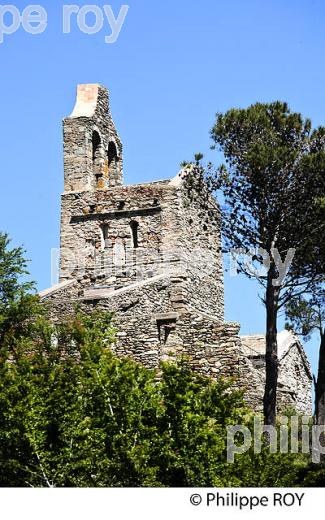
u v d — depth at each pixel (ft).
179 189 255.29
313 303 208.33
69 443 169.48
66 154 269.85
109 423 169.48
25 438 169.17
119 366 175.22
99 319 211.82
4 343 212.02
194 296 249.96
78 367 178.70
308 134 205.77
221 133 204.33
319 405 201.36
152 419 171.32
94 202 261.65
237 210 203.41
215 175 205.16
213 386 174.91
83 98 275.59
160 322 233.96
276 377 195.72
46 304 232.94
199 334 231.30
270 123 204.44
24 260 231.71
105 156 274.57
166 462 167.84
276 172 200.23
